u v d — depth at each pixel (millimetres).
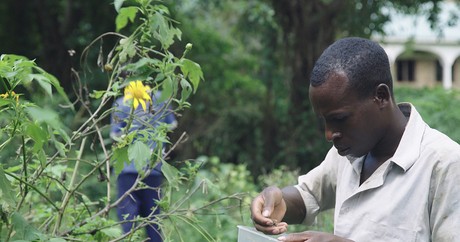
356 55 2588
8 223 3303
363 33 14602
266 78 14703
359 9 14359
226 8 16516
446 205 2566
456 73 28141
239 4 15844
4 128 3248
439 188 2582
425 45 26922
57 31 14172
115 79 3766
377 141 2662
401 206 2625
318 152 13398
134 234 3881
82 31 14430
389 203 2643
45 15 14180
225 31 17672
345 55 2592
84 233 3760
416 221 2604
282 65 14664
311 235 2596
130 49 3609
